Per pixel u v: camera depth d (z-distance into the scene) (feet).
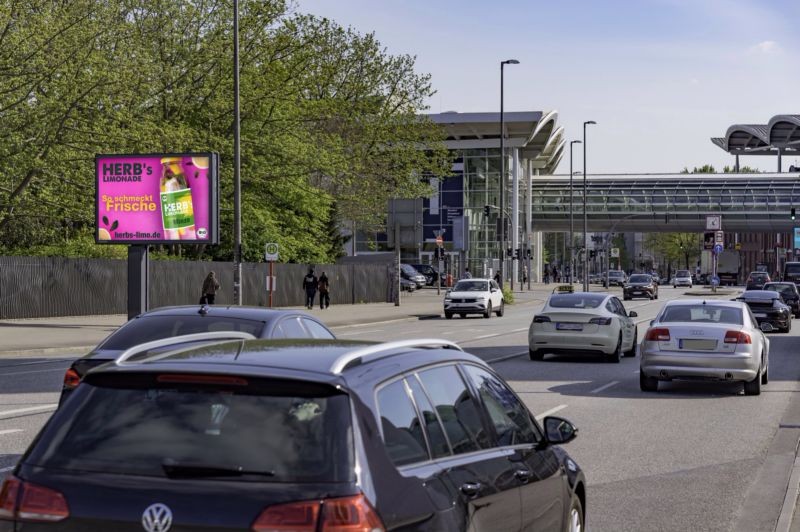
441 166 238.48
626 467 40.37
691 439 47.44
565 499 21.91
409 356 17.49
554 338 88.22
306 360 15.64
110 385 15.23
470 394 19.02
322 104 197.06
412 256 371.76
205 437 14.34
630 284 279.49
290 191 198.80
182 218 125.70
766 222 435.94
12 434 45.01
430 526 14.98
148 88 154.20
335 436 14.19
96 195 127.44
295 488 13.73
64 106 139.13
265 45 181.68
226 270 176.86
